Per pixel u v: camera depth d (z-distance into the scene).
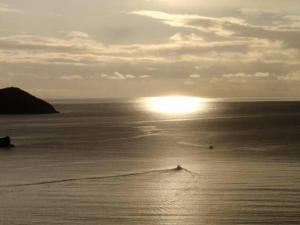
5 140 110.06
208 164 80.62
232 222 46.75
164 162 83.62
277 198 54.69
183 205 52.44
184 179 66.19
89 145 113.69
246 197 55.31
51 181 65.25
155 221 47.41
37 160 87.06
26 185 62.62
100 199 55.09
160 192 58.34
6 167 78.62
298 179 65.56
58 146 111.69
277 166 77.56
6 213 49.72
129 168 76.62
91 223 46.88
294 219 47.22
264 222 46.50
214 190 59.06
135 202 53.66
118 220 47.69
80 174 70.94
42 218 48.25
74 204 52.97
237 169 74.62
